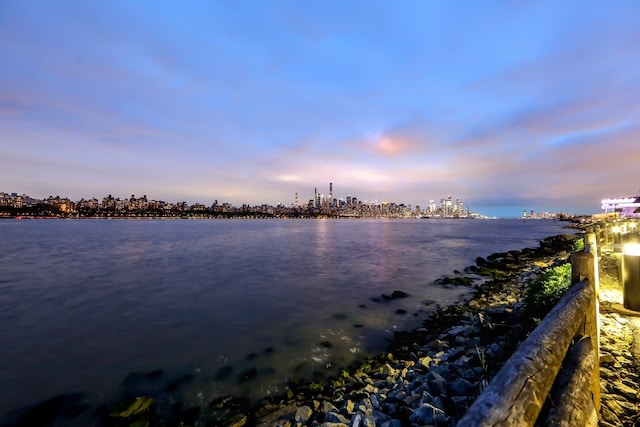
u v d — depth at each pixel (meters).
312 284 21.23
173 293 18.94
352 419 5.36
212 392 7.91
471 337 9.59
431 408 5.01
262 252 41.66
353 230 114.44
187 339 11.54
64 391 8.15
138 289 20.11
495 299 14.39
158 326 13.02
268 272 26.25
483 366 6.69
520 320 9.53
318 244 54.09
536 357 1.93
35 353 10.41
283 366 9.20
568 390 2.09
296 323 13.09
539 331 2.31
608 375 4.35
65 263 31.94
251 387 8.08
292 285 20.98
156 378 8.69
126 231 100.88
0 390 8.25
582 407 1.97
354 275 24.48
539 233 88.38
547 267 20.56
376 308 15.10
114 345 11.04
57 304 16.61
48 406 7.50
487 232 95.88
